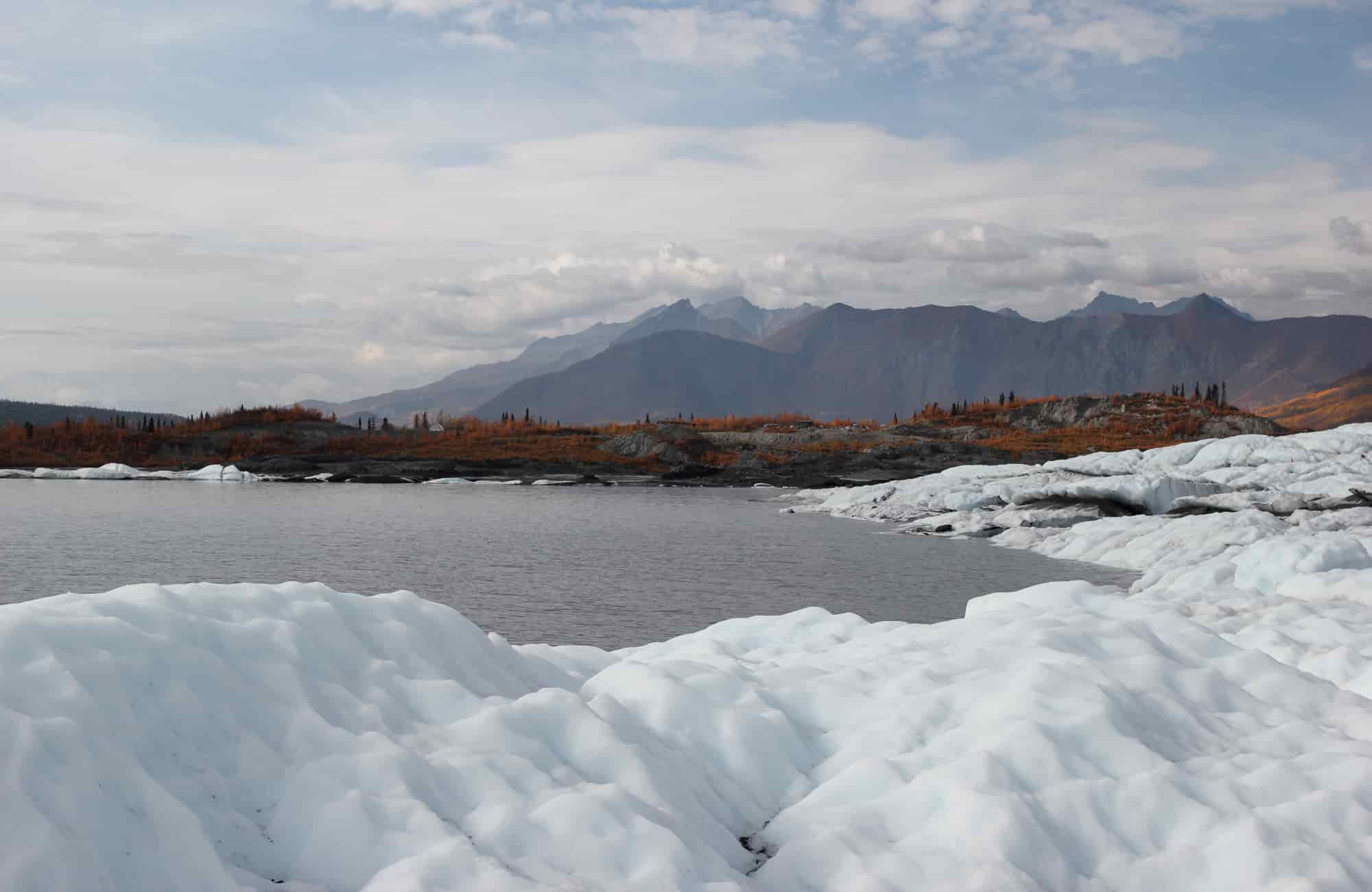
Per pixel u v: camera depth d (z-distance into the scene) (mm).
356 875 4746
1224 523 32938
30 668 4973
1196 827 5750
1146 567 32656
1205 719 7121
